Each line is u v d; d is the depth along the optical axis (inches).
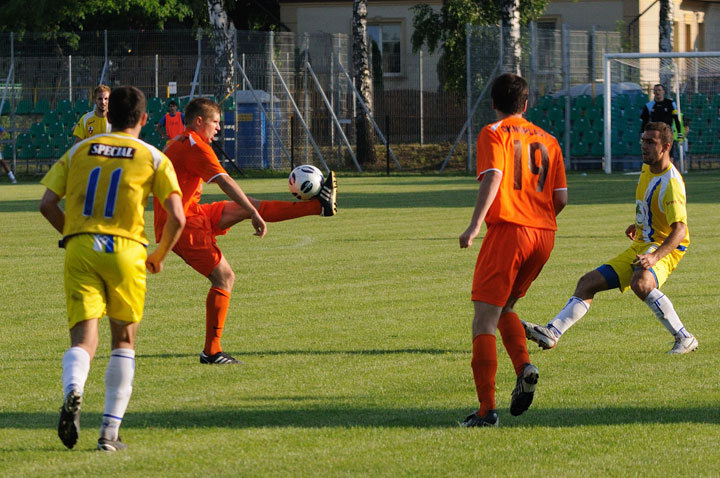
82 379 592.1
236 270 1422.2
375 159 3973.9
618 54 3540.8
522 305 1135.0
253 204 985.5
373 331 1007.0
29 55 4109.3
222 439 644.1
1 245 1742.1
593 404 727.7
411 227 1962.4
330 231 1908.2
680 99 3890.3
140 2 5059.1
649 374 820.0
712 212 2159.2
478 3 4345.5
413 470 578.6
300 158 3826.3
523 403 653.9
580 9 5290.4
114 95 645.9
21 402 745.6
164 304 1173.7
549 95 3774.6
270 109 3722.9
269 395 762.8
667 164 909.8
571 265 1429.6
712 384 783.7
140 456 607.8
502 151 688.4
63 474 574.6
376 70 4849.9
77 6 4982.8
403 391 772.6
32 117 3929.6
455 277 1350.9
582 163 3826.3
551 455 606.2
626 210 2242.9
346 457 603.8
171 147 884.0
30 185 3395.7
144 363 880.3
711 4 5787.4
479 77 3708.2
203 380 813.9
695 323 1027.3
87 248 617.6
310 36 3853.3
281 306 1149.1
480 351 674.8
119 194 625.9
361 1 3976.4
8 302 1193.4
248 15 5713.6
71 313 618.5
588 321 1051.9
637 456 603.8
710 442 631.8
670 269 920.3
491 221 693.9
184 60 3846.0
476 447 623.2
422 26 4468.5
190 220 880.3
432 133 4517.7
